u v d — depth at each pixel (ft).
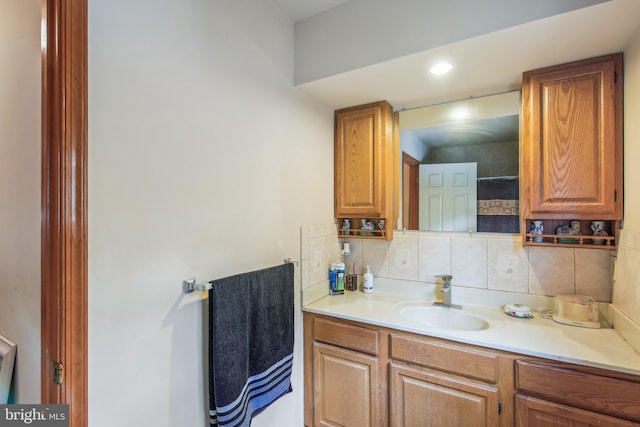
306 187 5.85
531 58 4.52
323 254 6.40
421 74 5.07
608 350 3.84
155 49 3.29
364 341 5.11
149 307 3.23
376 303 5.95
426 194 6.32
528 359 3.92
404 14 4.51
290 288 5.11
